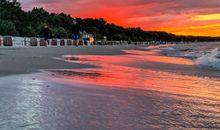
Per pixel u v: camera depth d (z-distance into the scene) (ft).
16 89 23.84
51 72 38.45
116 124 14.94
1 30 214.07
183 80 35.70
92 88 26.37
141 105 19.69
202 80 35.78
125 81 33.06
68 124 14.58
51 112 16.75
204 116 17.20
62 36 307.99
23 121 14.83
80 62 59.88
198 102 21.50
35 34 259.60
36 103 18.89
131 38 635.66
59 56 77.87
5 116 15.62
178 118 16.52
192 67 55.31
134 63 64.39
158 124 15.20
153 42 655.76
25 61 52.75
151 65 59.36
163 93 25.39
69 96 21.80
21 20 296.71
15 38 143.23
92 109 17.84
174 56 107.55
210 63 62.80
